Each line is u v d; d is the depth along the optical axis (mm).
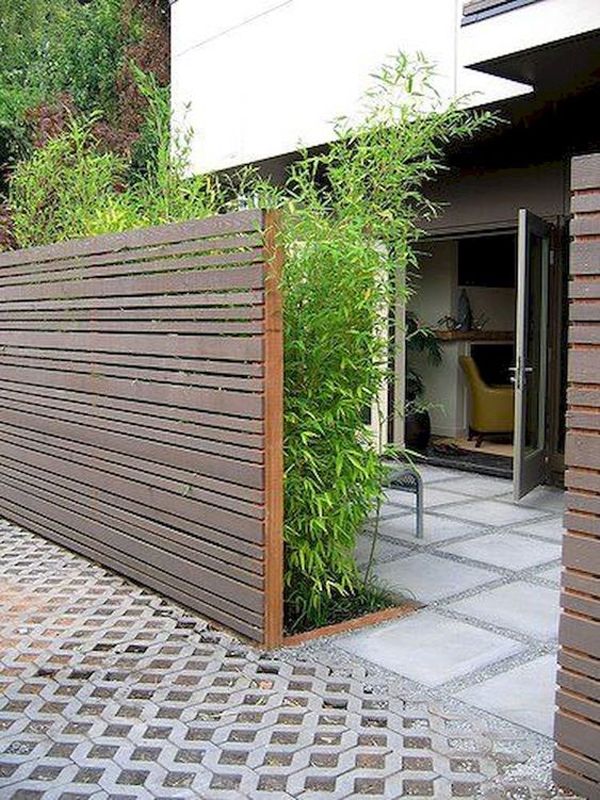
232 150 7766
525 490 6211
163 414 3846
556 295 6590
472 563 4566
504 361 9680
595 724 2254
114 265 4129
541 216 6621
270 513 3311
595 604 2229
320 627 3580
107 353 4242
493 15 4520
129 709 2826
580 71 4812
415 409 5043
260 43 7355
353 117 6488
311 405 3521
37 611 3781
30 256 4930
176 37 8477
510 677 3098
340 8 6527
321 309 3480
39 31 15156
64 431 4719
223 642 3414
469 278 9508
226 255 3377
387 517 5648
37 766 2473
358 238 3424
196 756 2525
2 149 10727
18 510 5363
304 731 2674
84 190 5430
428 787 2359
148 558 4039
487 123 5750
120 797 2316
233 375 3400
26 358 5102
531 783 2373
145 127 9641
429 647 3379
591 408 2201
